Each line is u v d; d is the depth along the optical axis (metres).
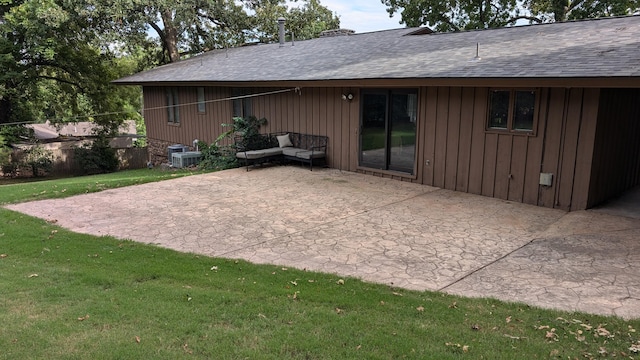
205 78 13.87
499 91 8.04
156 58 26.66
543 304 4.15
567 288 4.52
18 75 18.98
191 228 6.77
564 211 7.44
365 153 10.72
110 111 23.78
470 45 9.95
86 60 21.73
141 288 4.46
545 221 6.91
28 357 3.12
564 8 23.59
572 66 6.69
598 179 7.45
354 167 10.97
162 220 7.20
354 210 7.66
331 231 6.55
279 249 5.83
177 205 8.14
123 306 3.99
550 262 5.24
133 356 3.15
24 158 20.23
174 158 14.84
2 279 4.74
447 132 8.95
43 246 5.93
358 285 4.57
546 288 4.52
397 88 9.73
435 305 4.07
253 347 3.28
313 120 11.77
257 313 3.85
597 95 6.90
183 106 16.34
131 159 23.20
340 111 11.03
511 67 7.40
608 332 3.53
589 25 9.40
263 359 3.12
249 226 6.84
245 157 11.30
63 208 8.04
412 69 8.84
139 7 20.55
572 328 3.62
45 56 18.58
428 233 6.41
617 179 8.18
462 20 25.80
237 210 7.75
